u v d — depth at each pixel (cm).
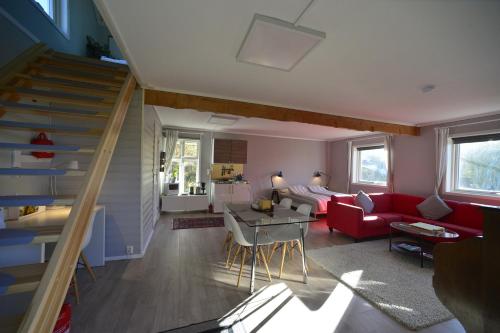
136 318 187
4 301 174
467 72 229
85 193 142
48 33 290
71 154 283
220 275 263
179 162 629
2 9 203
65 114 200
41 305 101
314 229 476
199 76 260
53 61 247
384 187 569
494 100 312
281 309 204
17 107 185
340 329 180
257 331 177
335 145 750
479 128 386
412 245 335
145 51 206
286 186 726
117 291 226
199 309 201
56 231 134
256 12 152
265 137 706
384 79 251
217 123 549
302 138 747
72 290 226
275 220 248
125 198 304
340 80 258
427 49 189
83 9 409
